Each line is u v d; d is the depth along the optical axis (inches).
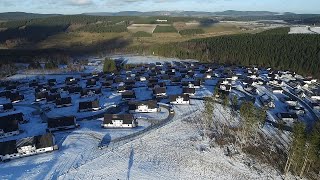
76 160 3006.9
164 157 3078.2
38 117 4288.9
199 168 2913.4
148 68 7632.9
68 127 3764.8
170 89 5625.0
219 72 7096.5
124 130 3708.2
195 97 5049.2
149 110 4335.6
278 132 3725.4
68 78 6525.6
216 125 3828.7
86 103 4522.6
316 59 7342.5
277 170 2970.0
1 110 4569.4
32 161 2987.2
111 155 3107.8
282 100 4928.6
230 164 2999.5
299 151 2691.9
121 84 5885.8
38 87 5851.4
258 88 5693.9
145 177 2738.7
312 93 5310.0
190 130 3681.1
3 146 3063.5
